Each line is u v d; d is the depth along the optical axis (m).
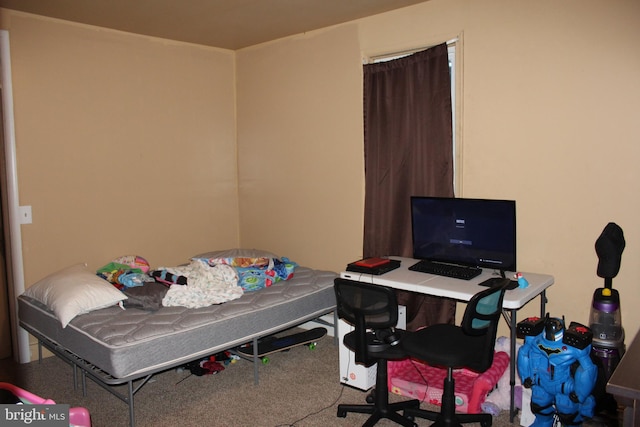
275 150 4.32
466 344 2.37
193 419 2.70
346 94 3.76
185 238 4.32
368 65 3.52
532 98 2.88
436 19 3.22
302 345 3.73
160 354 2.58
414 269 2.97
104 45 3.72
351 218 3.85
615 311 2.49
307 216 4.14
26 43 3.35
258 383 3.11
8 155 3.32
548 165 2.86
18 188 3.38
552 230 2.88
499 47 2.98
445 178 3.22
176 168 4.22
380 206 3.56
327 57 3.85
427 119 3.26
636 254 2.61
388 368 2.96
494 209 2.74
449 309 3.26
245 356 3.15
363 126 3.68
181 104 4.21
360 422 2.64
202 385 3.10
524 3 2.86
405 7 3.36
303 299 3.30
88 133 3.68
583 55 2.69
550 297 2.92
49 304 2.94
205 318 2.81
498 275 2.82
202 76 4.35
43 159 3.48
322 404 2.84
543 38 2.81
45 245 3.52
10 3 3.15
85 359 2.65
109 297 2.91
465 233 2.90
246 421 2.67
